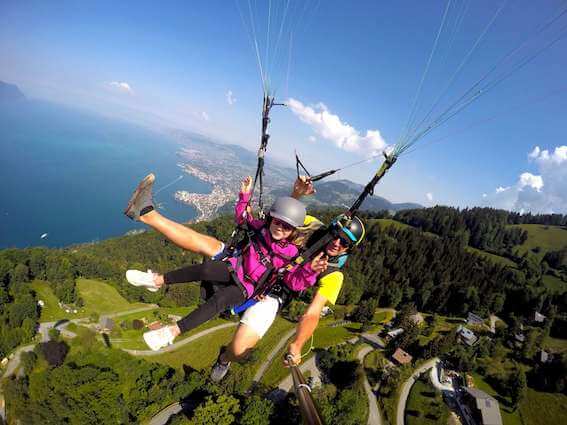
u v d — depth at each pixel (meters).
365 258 113.75
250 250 4.59
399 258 113.06
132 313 83.12
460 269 109.94
